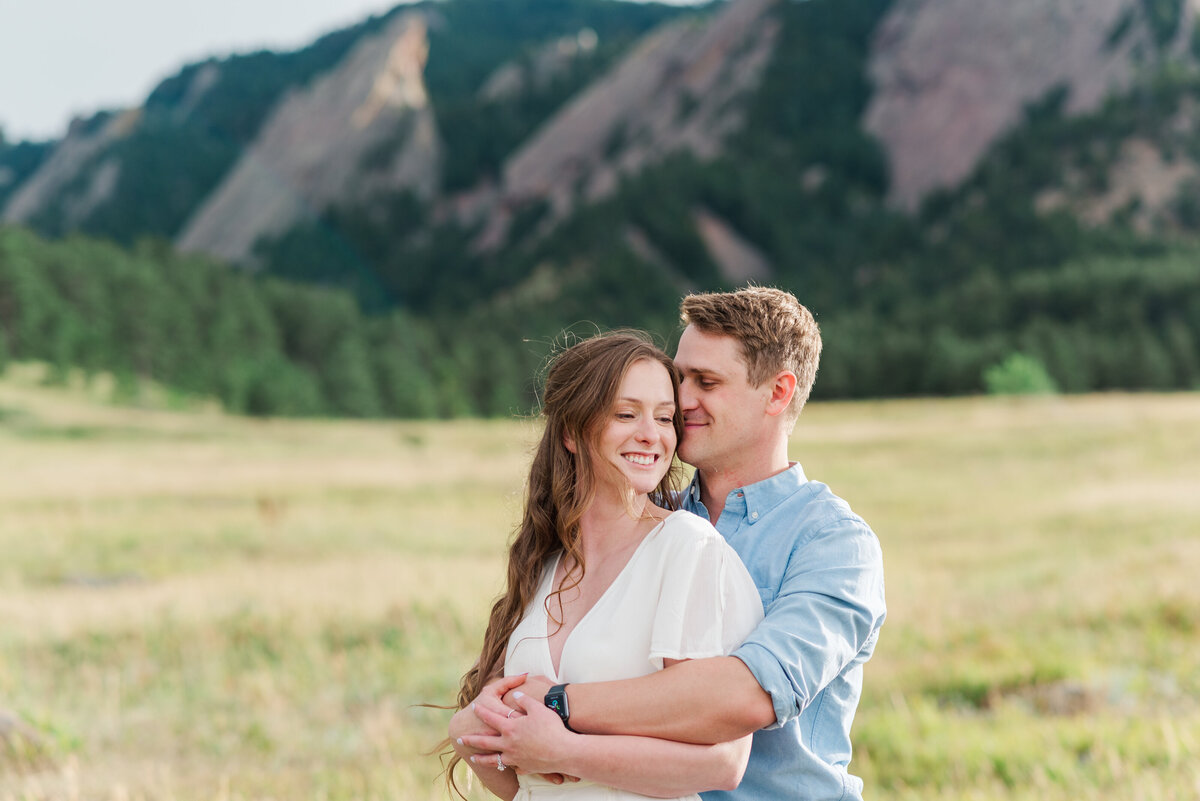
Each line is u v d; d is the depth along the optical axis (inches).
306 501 1077.1
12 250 4306.1
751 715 88.2
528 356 4527.6
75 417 2447.1
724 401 106.0
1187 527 663.8
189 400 3686.0
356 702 332.2
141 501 1083.3
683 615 93.2
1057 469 1205.7
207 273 5383.9
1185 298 5132.9
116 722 307.7
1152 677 308.7
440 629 438.0
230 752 276.2
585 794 94.4
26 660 400.5
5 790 225.0
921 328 5393.7
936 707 298.5
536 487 107.2
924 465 1334.9
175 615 470.9
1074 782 213.0
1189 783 199.5
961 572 609.6
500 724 93.4
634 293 7224.4
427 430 2481.5
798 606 94.0
